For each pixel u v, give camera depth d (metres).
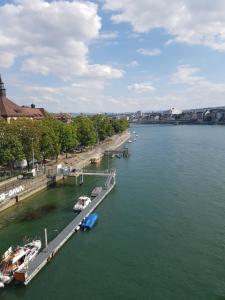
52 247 52.81
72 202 79.44
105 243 56.09
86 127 155.50
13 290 42.88
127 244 55.53
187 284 43.44
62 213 71.19
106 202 79.75
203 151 169.88
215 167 121.62
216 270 46.66
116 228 62.59
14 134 93.88
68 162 125.19
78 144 151.50
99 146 186.50
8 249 50.66
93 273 46.59
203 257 50.44
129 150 185.00
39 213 71.50
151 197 83.19
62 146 126.56
